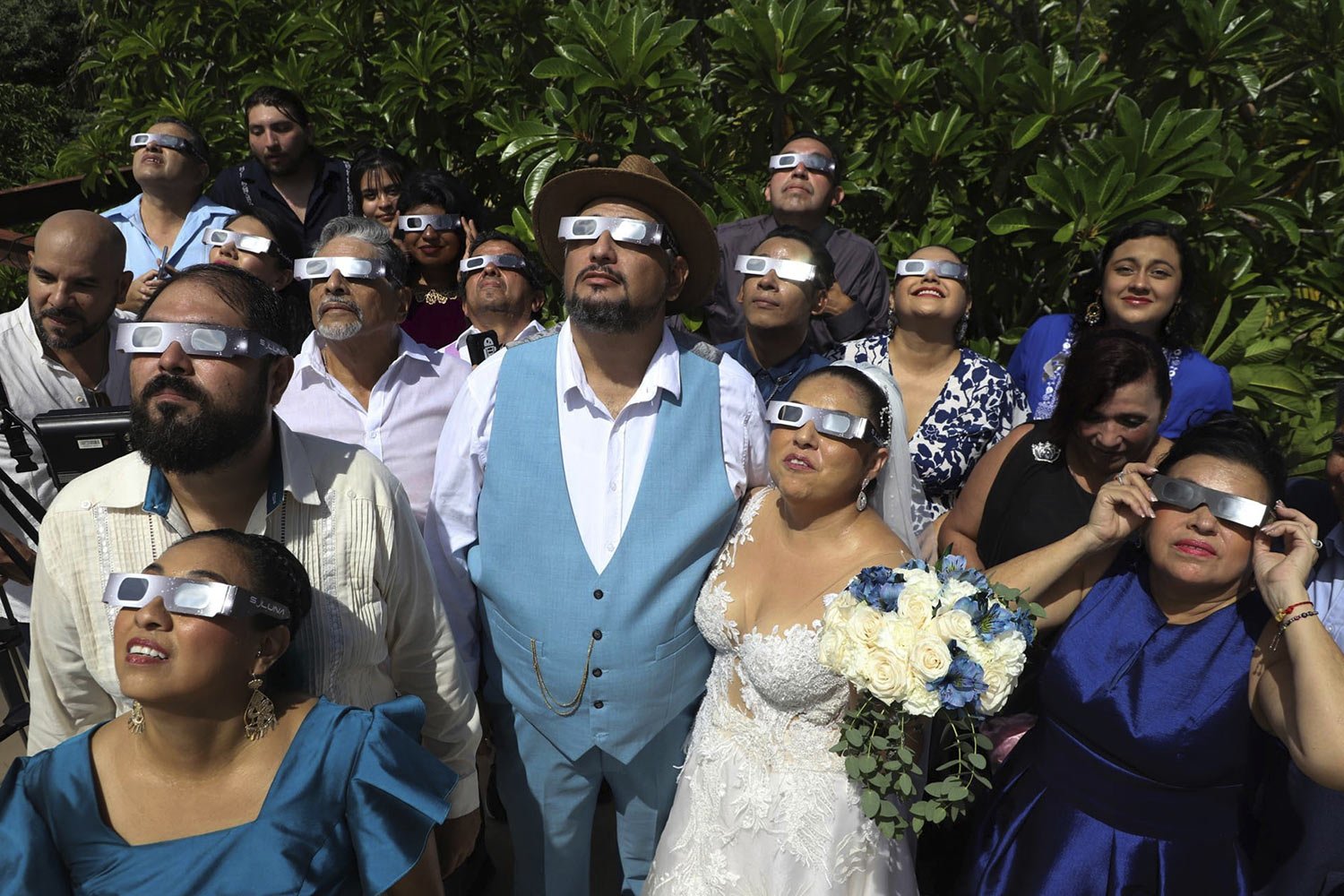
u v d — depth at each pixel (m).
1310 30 4.61
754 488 2.64
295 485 1.95
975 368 3.57
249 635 1.70
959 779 2.07
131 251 4.46
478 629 2.73
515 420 2.54
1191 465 2.16
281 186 4.89
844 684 2.21
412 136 5.34
